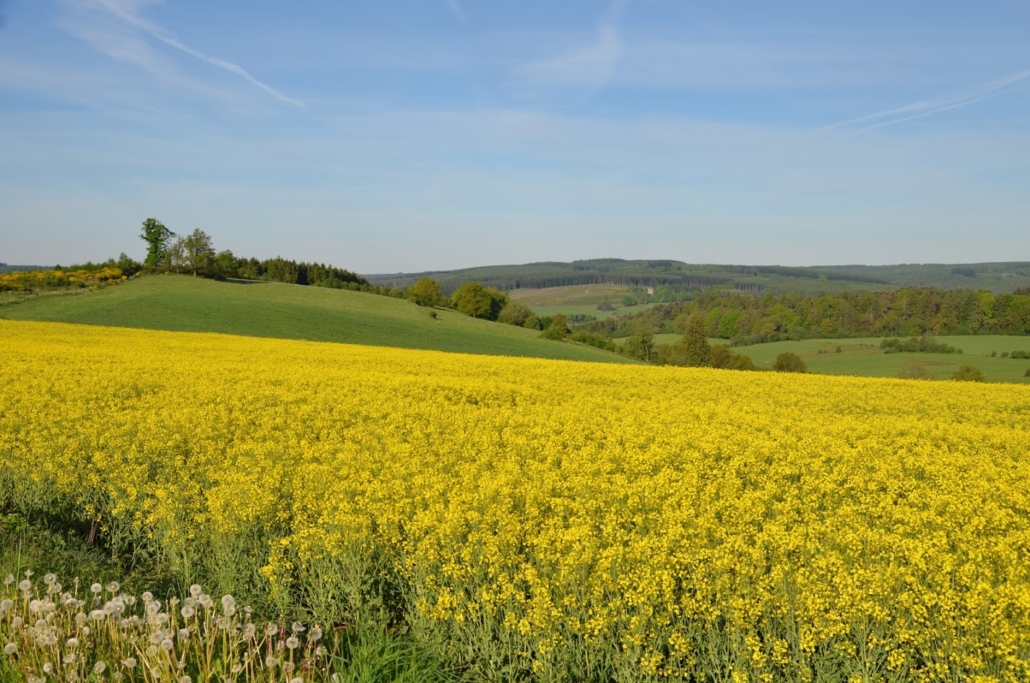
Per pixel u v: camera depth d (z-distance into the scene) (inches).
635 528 341.1
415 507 362.0
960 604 250.1
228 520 335.9
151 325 2223.2
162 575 339.6
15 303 2443.4
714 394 977.5
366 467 443.8
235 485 373.4
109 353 1145.4
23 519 402.6
